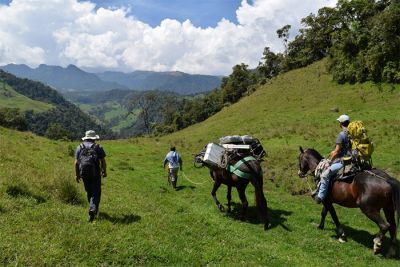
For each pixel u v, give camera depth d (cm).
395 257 1080
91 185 1104
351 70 6009
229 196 1540
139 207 1357
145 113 15488
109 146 3822
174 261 922
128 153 3441
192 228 1164
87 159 1073
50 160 2161
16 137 3012
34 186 1295
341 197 1138
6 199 1109
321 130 3731
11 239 878
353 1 7031
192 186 2092
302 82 7238
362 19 6969
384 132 3066
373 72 5594
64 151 2745
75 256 864
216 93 12725
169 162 2075
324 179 1173
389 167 2231
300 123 4503
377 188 1028
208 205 1678
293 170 2366
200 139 5038
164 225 1152
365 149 1102
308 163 1370
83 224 1042
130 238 990
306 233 1294
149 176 2384
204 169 2728
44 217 1039
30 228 959
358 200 1070
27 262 800
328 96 5841
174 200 1695
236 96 11438
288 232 1288
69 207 1189
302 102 6053
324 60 8081
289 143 3419
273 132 4088
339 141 1141
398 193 1001
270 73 10888
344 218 1509
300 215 1520
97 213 1148
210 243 1062
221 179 1499
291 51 9562
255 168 1316
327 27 8719
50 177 1409
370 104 4869
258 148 1539
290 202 1789
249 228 1314
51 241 902
